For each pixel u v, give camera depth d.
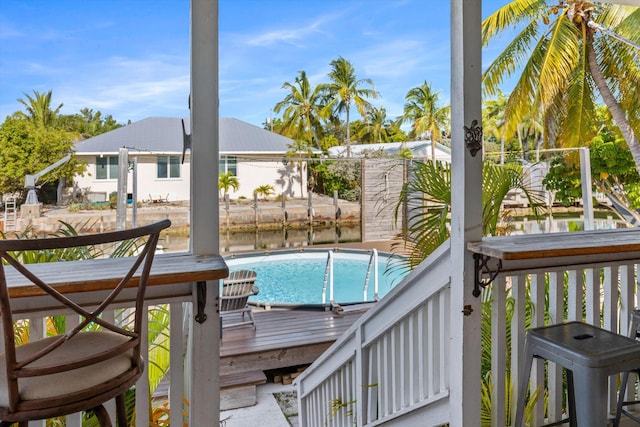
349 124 25.09
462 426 1.60
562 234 1.80
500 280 1.70
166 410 1.82
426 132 23.66
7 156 13.51
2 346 1.29
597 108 9.71
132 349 1.13
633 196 8.41
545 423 1.87
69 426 1.37
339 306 5.46
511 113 8.87
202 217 1.46
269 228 16.62
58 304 1.32
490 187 2.38
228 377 3.90
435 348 1.77
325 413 2.79
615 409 1.90
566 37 7.86
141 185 16.36
